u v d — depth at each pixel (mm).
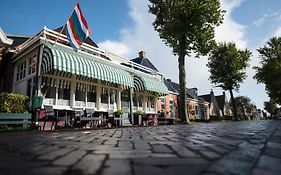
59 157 2691
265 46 42625
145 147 3482
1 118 9656
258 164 2199
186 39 20672
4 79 16422
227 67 44375
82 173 1944
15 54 16016
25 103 12039
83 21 14688
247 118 59000
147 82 20469
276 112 96625
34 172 1999
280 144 3719
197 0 19703
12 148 3562
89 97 16328
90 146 3680
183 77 19891
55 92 14141
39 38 13766
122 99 19312
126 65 21359
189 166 2141
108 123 16375
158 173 1905
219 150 3082
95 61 17016
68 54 13758
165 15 21094
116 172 1958
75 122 14156
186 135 5762
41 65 13398
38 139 5105
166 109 28984
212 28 21156
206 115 46438
